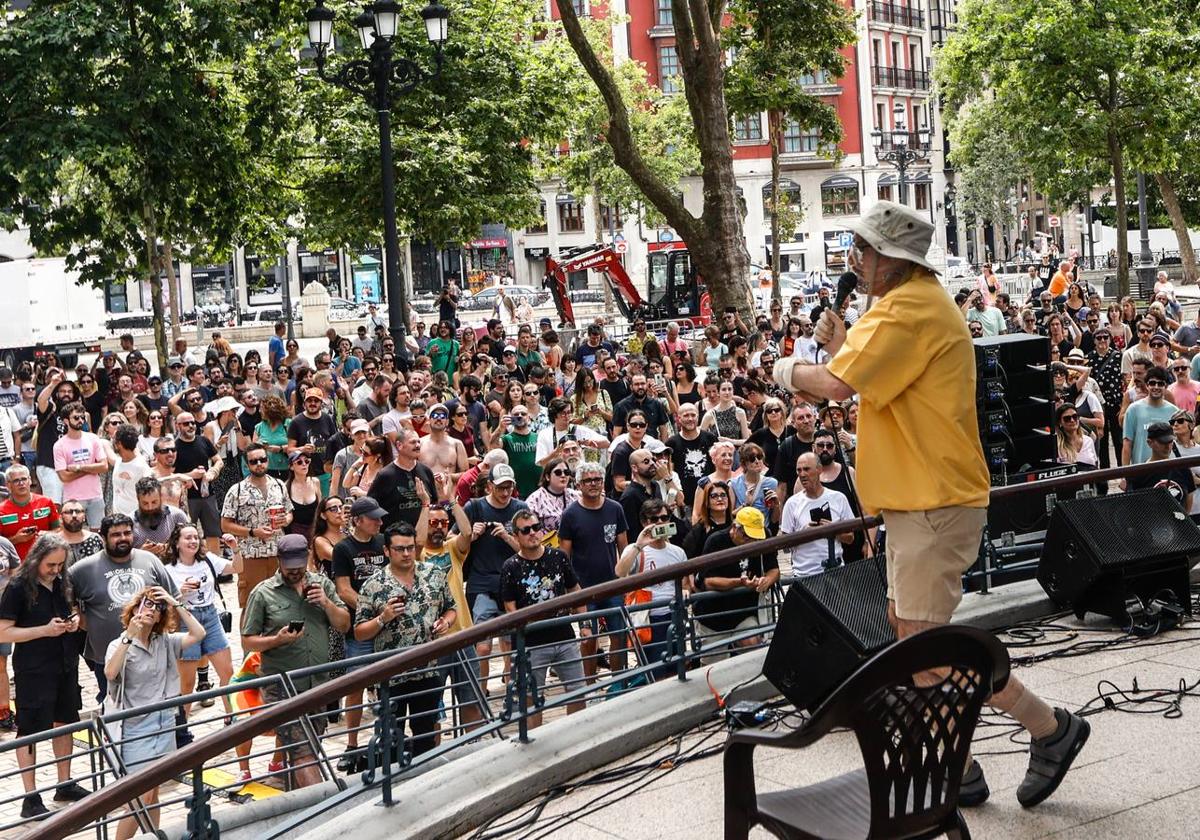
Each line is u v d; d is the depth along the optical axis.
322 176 32.34
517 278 74.19
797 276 65.88
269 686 8.71
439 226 32.62
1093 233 65.38
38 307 36.88
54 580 8.97
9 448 16.75
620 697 6.32
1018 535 9.27
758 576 9.27
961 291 22.38
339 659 9.02
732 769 4.12
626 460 12.96
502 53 33.84
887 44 77.12
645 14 69.25
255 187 27.50
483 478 11.61
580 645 9.51
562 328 38.06
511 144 35.00
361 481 12.31
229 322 57.59
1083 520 7.23
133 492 13.33
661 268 41.12
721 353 22.41
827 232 75.56
